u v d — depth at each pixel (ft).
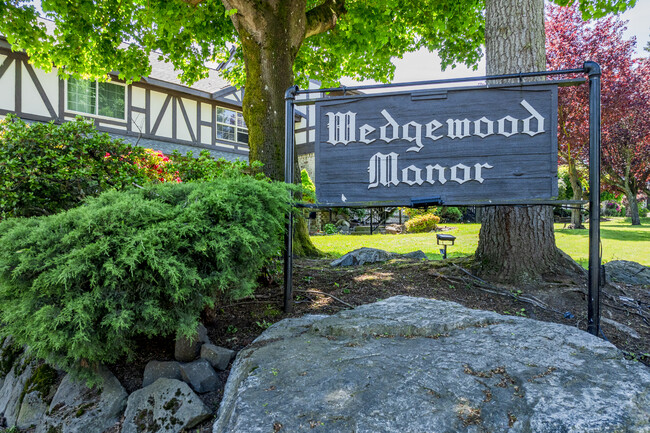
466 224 57.57
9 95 37.19
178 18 21.68
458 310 9.43
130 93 44.73
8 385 9.10
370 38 24.99
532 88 9.86
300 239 21.12
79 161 11.34
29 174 10.82
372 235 45.47
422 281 13.65
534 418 5.04
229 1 17.25
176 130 48.57
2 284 6.80
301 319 9.52
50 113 39.32
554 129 9.68
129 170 12.28
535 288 12.37
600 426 4.80
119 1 21.04
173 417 6.75
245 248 7.90
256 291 12.44
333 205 10.82
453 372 6.25
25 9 19.74
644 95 50.62
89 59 24.66
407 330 8.19
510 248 13.11
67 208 12.20
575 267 13.14
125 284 6.99
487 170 10.07
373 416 5.19
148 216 7.54
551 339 7.58
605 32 45.44
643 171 62.28
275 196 8.82
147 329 7.25
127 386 7.88
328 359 6.96
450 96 10.35
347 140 10.89
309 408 5.46
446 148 10.32
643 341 9.66
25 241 6.84
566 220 69.41
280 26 18.08
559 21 47.85
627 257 24.58
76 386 7.79
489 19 14.10
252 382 6.31
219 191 7.91
